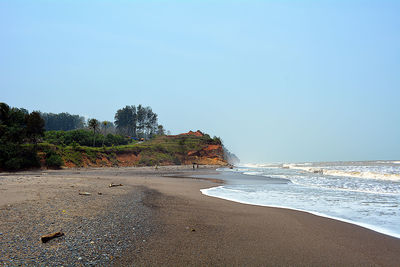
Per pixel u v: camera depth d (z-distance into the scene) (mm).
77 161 62406
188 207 12562
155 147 100062
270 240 7570
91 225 8273
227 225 9234
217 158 114188
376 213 11586
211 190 20641
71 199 12609
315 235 8125
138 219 9617
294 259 6125
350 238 7852
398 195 17672
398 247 7059
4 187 16000
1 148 44531
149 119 184250
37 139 62656
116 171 51812
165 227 8719
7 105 50781
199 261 5855
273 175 42656
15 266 5023
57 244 6395
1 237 6590
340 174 41781
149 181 28078
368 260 6121
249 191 20047
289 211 11852
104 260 5672
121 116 180000
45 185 18062
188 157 107188
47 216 8883
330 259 6156
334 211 11992
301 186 23906
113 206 11727
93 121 93062
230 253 6441
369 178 33438
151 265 5531
